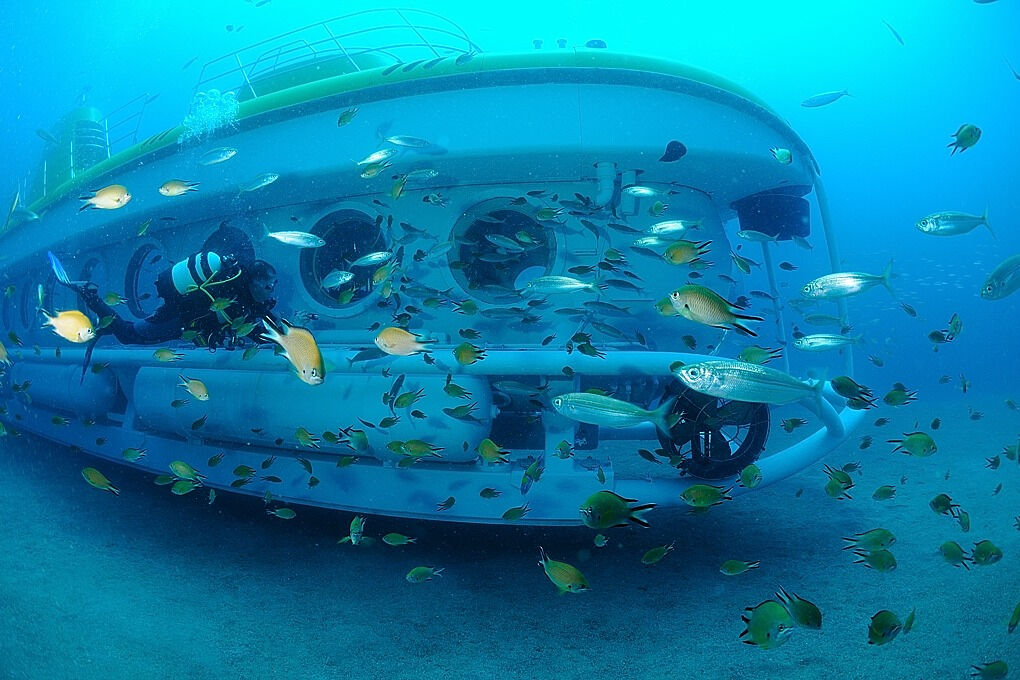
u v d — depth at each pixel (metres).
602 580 4.50
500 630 3.73
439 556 4.98
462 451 4.32
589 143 4.83
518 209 5.43
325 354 4.80
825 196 6.41
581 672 3.23
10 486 7.19
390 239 5.70
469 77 4.94
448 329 5.52
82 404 6.81
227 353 5.45
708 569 4.69
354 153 5.23
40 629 3.49
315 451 5.12
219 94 5.87
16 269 10.36
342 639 3.60
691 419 4.46
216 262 4.89
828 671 3.14
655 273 5.33
